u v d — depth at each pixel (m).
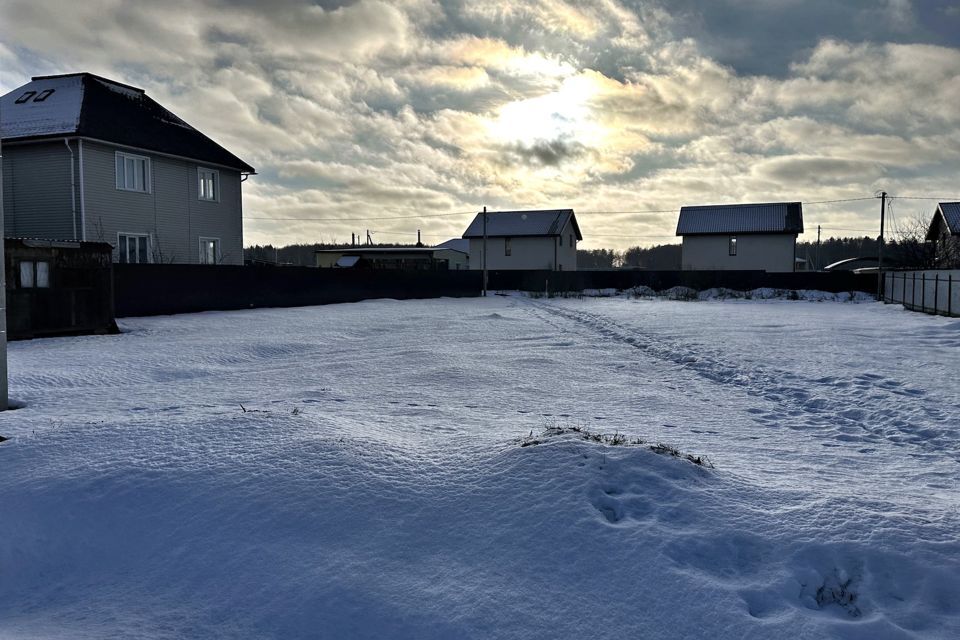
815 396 8.95
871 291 41.62
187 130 30.47
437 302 35.22
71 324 16.09
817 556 3.50
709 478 4.45
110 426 5.54
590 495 4.05
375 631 3.04
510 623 3.04
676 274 45.16
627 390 9.48
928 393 9.07
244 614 3.19
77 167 24.19
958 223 40.78
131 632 3.08
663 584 3.25
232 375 10.68
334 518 3.92
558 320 23.14
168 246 27.92
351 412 7.24
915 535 3.67
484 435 5.80
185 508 4.09
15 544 3.88
